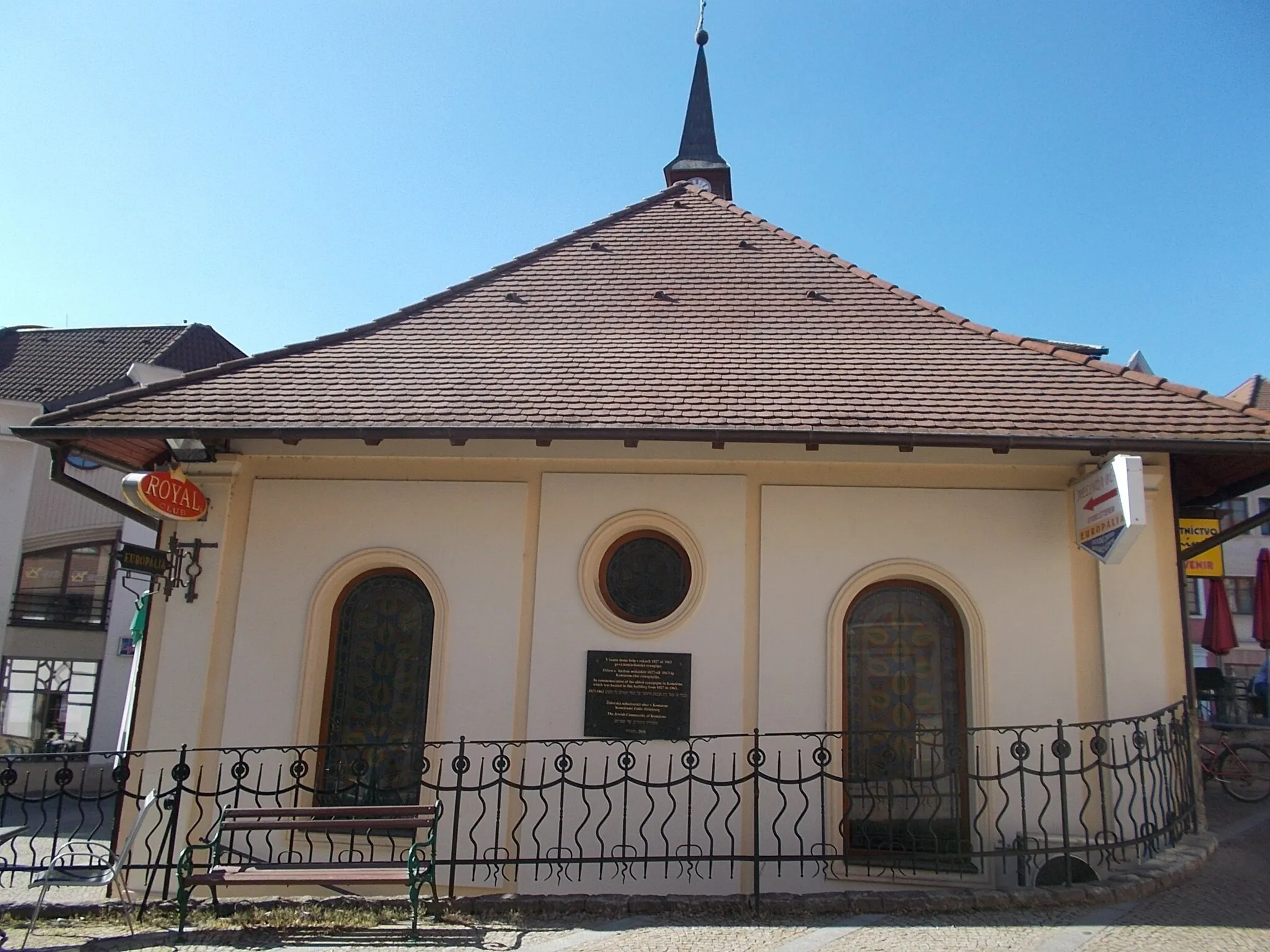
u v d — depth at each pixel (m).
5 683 24.70
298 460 8.27
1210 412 7.34
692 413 7.39
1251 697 14.51
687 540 7.82
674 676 7.56
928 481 7.79
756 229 10.98
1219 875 6.36
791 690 7.50
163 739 7.76
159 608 8.05
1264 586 12.02
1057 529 7.61
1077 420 7.26
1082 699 7.32
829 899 5.82
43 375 26.72
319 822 6.25
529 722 7.59
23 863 10.26
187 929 5.81
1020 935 5.21
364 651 8.06
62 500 25.70
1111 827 7.07
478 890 7.31
